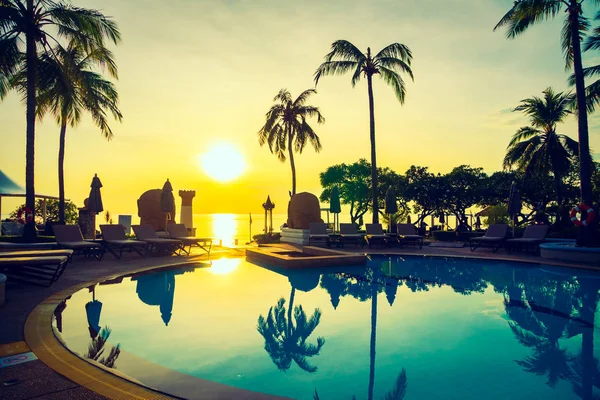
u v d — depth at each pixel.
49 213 26.66
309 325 6.00
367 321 6.24
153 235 15.17
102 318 6.20
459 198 35.78
